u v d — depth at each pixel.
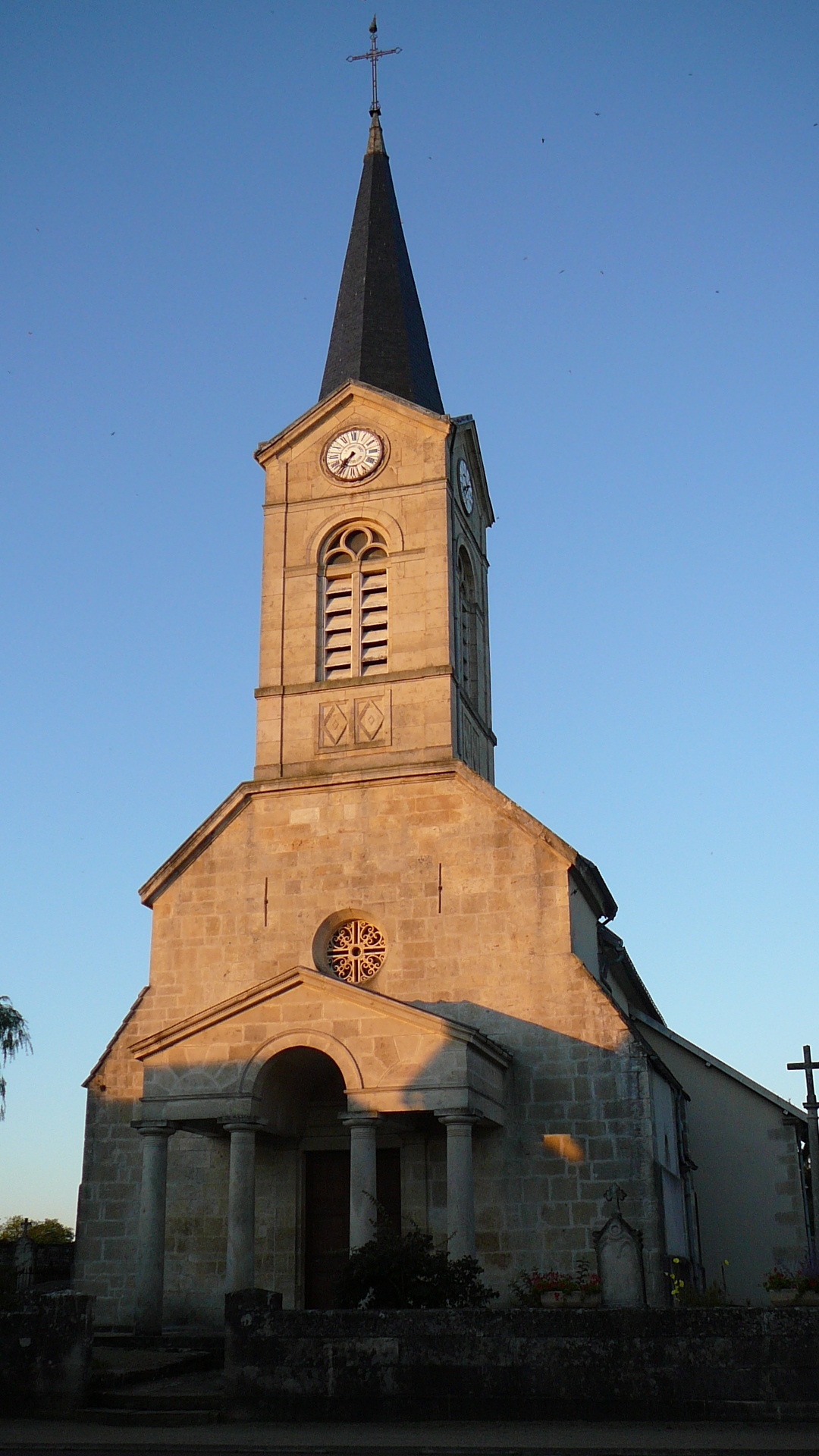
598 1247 22.61
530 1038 29.95
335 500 36.84
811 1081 36.00
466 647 38.12
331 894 32.53
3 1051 37.38
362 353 39.88
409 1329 19.66
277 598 36.34
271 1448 16.94
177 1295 30.56
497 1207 28.88
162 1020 32.59
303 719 34.75
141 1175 31.34
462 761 32.78
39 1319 21.28
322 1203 31.20
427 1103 27.08
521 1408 19.02
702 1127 38.16
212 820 33.81
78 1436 18.30
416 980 31.16
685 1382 18.77
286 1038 28.17
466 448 39.06
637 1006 44.28
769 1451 16.05
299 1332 19.95
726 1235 37.09
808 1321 18.72
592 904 34.53
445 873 31.86
